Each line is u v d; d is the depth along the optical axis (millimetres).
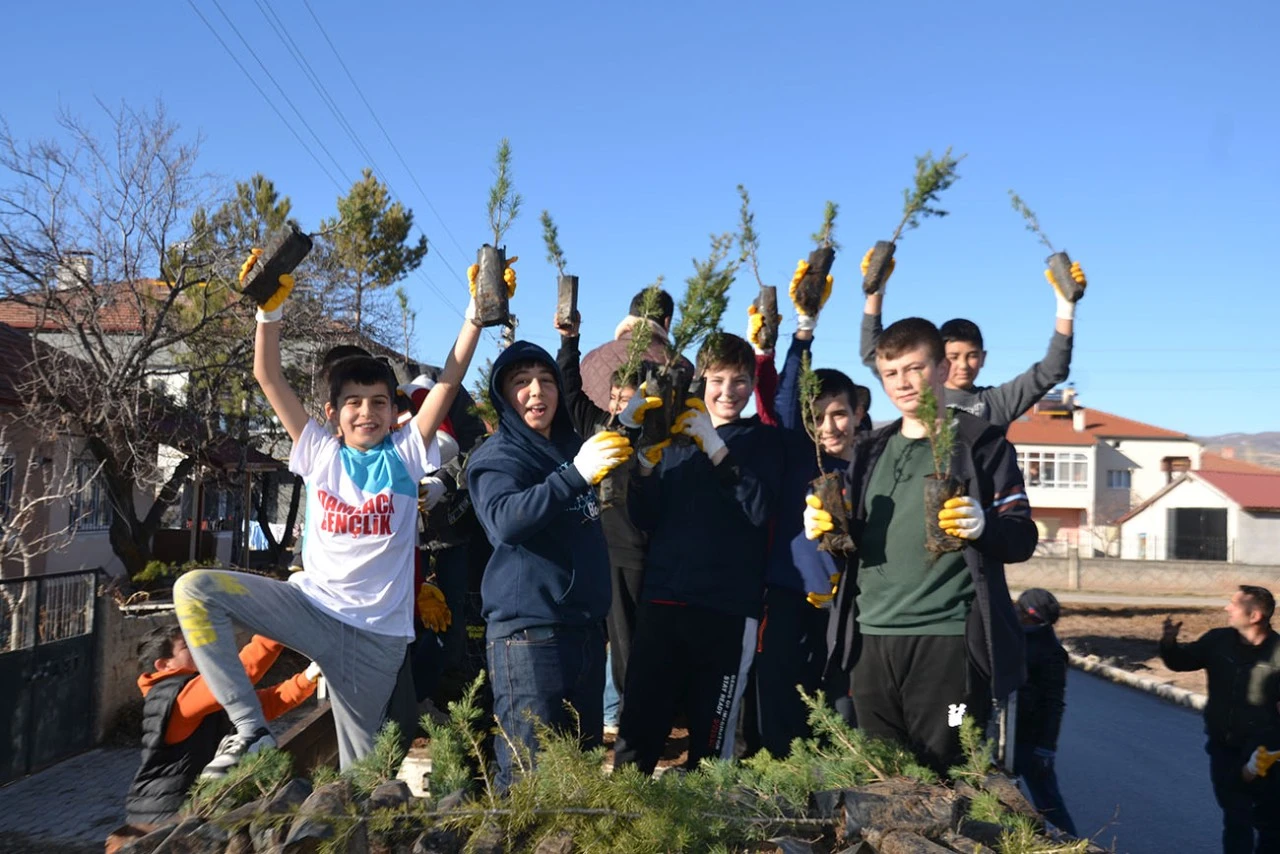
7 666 9562
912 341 3781
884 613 3727
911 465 3795
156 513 19422
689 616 4371
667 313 4930
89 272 16953
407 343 5594
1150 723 12711
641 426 3666
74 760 10414
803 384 4312
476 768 4078
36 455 16578
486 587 3865
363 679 3826
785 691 4559
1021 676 3658
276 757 3205
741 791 3053
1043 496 67938
